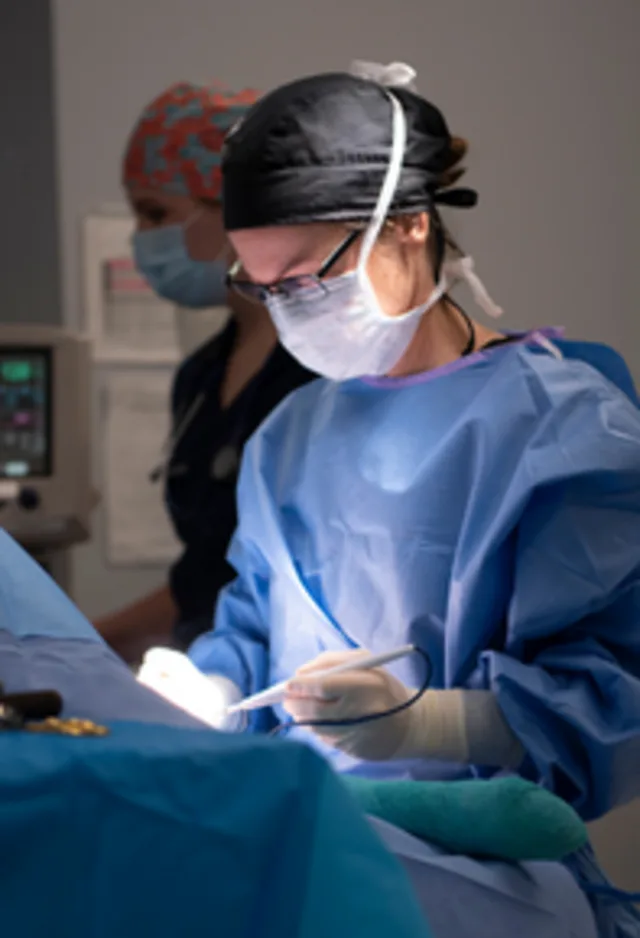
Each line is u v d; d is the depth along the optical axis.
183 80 3.15
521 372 1.25
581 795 1.11
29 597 0.79
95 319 3.23
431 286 1.31
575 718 1.09
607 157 3.15
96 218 3.21
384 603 1.28
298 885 0.50
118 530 3.27
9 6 3.13
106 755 0.49
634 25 3.13
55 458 2.65
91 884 0.48
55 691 0.60
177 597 2.00
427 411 1.30
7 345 2.63
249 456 1.48
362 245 1.23
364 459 1.32
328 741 1.14
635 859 2.57
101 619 2.16
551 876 1.00
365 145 1.22
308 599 1.33
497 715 1.15
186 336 2.47
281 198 1.20
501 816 0.94
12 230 3.20
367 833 0.51
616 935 1.16
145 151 2.14
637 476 1.16
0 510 2.61
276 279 1.26
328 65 3.12
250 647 1.43
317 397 1.46
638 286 3.18
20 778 0.48
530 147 3.12
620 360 1.32
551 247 3.15
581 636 1.17
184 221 2.14
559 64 3.12
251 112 1.25
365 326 1.26
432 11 3.10
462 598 1.20
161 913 0.48
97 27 3.15
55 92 3.17
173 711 0.63
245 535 1.45
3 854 0.47
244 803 0.50
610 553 1.15
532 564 1.15
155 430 3.27
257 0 3.11
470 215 3.12
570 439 1.17
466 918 0.88
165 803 0.49
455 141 1.35
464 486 1.24
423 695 1.16
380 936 0.49
